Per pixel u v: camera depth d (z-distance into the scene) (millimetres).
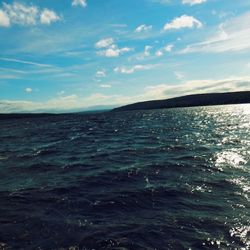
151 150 32406
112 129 68000
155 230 11930
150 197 16016
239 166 22500
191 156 27281
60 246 10820
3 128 100375
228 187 17344
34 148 39156
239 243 10859
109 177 20703
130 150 33219
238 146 32625
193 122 76938
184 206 14586
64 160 28500
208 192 16578
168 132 52656
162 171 21859
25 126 104625
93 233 11766
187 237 11328
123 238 11305
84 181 19797
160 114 143375
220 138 40781
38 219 13336
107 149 35219
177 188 17406
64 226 12516
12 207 15086
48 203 15555
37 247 10758
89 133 60031
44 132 68875
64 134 60812
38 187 18703
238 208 14117
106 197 16203
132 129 64562
